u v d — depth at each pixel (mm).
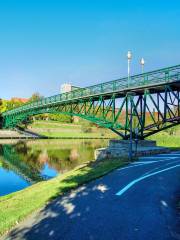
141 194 11664
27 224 8766
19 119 87812
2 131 98188
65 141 84062
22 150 56125
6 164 37438
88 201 10719
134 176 15586
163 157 25031
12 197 14766
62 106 52719
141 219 8711
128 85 30797
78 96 43188
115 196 11367
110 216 9000
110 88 34188
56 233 7848
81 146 67562
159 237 7410
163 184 13555
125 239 7301
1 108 118375
